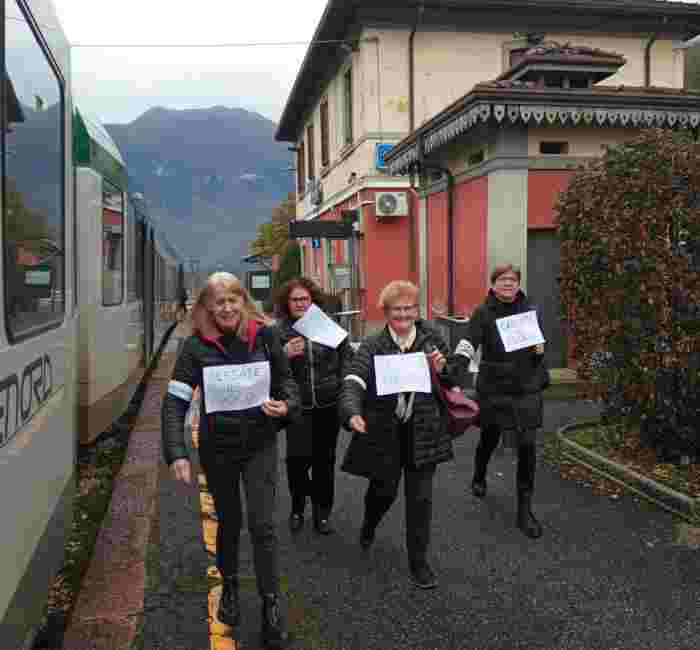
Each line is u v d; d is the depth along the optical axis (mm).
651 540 5160
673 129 10227
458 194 11758
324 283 24797
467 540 5215
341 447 7996
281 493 6480
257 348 3904
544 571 4688
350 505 6051
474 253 11078
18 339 2826
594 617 4098
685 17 18469
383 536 5344
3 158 2670
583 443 7387
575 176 7039
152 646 3818
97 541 5188
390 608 4230
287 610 4215
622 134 10516
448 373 4547
